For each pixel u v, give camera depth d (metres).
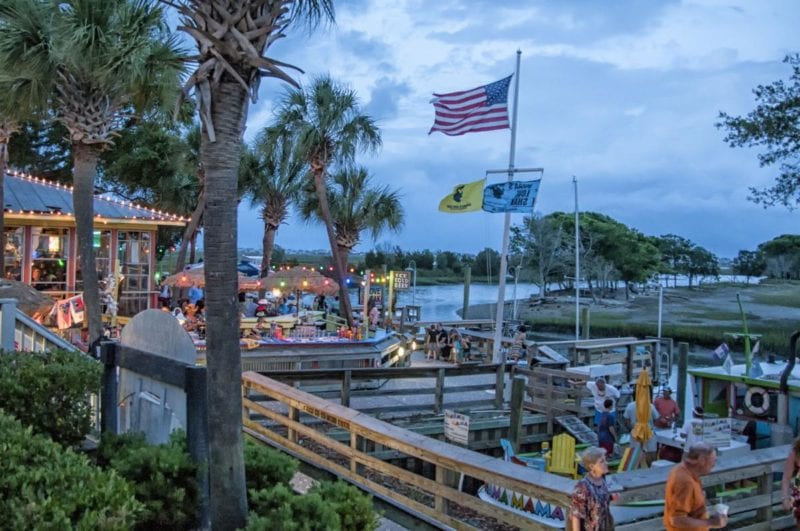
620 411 15.25
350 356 16.17
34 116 12.32
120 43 11.25
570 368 15.86
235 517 4.15
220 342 4.14
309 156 21.66
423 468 11.98
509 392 15.41
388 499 7.14
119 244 19.66
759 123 28.73
